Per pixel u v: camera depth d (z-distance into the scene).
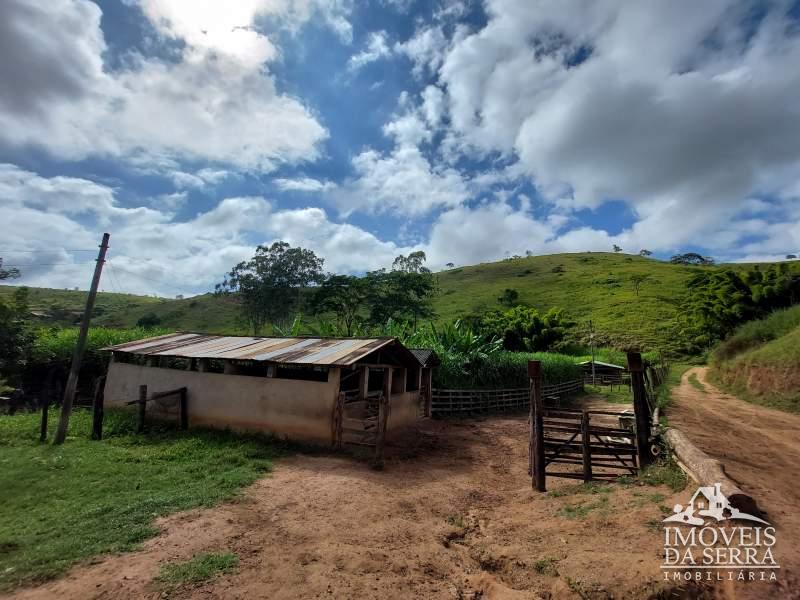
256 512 6.62
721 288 41.59
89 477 8.16
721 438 11.68
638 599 4.02
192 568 4.76
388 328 25.30
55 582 4.52
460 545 6.06
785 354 21.34
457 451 12.38
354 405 11.96
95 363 19.03
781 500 6.09
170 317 76.00
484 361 22.62
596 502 6.87
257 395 12.03
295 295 62.31
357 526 6.34
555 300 83.44
